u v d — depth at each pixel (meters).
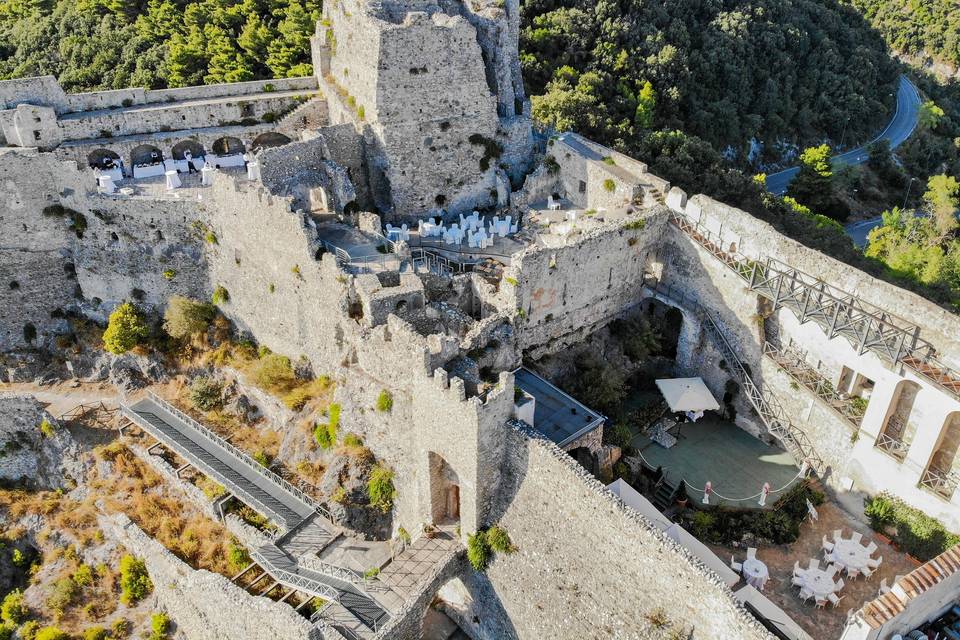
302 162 62.69
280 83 73.75
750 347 57.41
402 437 49.56
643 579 39.81
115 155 68.25
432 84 63.78
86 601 53.47
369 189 68.44
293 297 57.31
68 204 63.41
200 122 69.19
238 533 52.56
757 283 55.22
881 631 35.78
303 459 55.06
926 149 150.88
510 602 45.84
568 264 55.56
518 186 71.62
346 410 52.88
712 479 54.53
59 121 64.75
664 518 46.12
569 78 102.00
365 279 52.12
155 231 63.12
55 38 103.06
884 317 50.34
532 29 107.94
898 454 49.25
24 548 58.06
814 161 114.00
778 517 50.44
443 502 49.38
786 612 44.62
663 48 111.19
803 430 54.97
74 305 68.50
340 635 42.00
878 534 50.31
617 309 62.25
